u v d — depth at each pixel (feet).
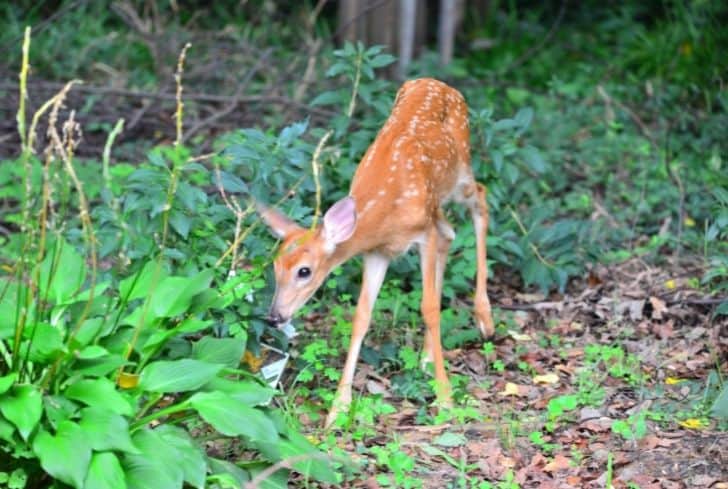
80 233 37.50
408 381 37.63
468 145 42.52
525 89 65.26
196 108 61.31
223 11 73.72
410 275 43.55
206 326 30.53
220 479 28.35
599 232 49.16
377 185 37.04
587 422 35.19
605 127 59.41
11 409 27.20
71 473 26.55
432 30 76.23
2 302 30.40
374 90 45.03
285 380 37.58
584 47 72.59
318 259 35.27
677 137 57.67
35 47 65.26
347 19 65.31
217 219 37.35
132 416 28.32
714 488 31.53
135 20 66.54
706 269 45.62
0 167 51.49
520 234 46.37
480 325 41.06
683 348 40.11
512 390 37.37
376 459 33.17
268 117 59.72
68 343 28.48
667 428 34.99
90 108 59.98
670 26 67.51
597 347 39.24
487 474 32.55
